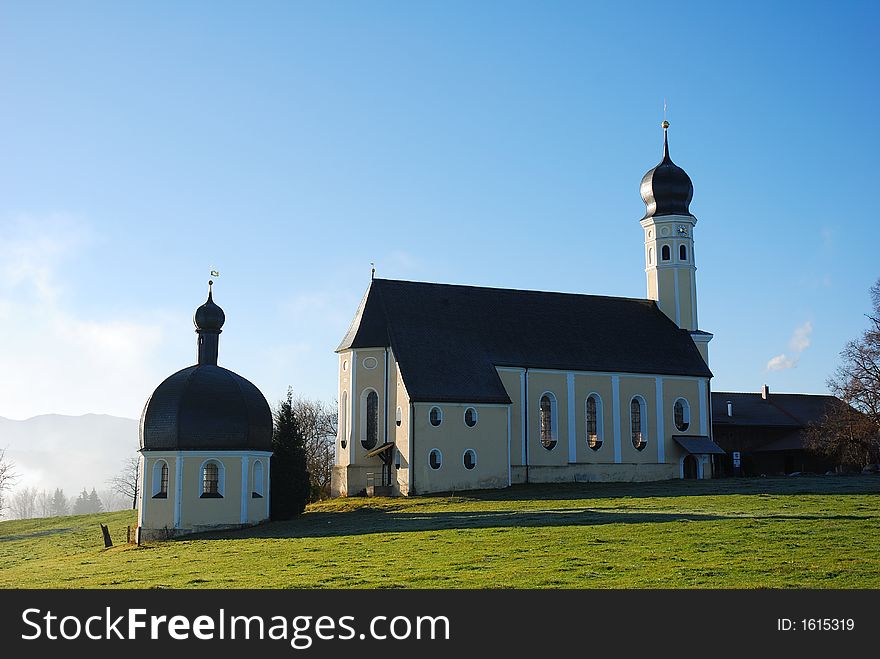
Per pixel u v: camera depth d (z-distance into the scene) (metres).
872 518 44.91
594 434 81.50
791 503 54.50
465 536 43.69
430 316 78.56
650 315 90.69
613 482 80.94
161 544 53.22
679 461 85.00
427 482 70.00
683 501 58.00
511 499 65.06
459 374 74.44
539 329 83.19
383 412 74.81
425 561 36.25
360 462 74.75
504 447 73.75
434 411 71.31
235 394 59.69
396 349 73.69
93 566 43.88
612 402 82.56
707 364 90.00
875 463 89.38
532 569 32.75
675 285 90.88
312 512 64.75
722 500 57.78
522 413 78.19
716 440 94.56
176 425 57.78
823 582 28.78
